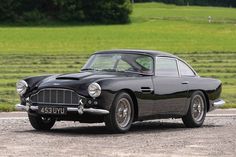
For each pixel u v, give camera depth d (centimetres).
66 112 2119
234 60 7912
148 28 16425
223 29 16100
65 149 1752
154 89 2273
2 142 1884
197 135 2161
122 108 2170
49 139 1977
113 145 1853
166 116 2350
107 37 13150
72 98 2119
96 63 2347
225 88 4794
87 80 2144
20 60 7662
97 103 2097
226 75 5962
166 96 2323
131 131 2286
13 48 10275
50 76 2256
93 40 12375
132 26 17588
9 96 3975
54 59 7881
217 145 1878
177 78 2400
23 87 2209
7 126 2388
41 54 8881
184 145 1870
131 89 2180
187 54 9000
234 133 2233
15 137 2016
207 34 14300
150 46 11106
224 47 10706
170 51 9838
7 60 7656
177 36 13525
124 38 12912
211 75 5941
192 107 2455
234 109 3484
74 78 2172
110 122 2130
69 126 2470
